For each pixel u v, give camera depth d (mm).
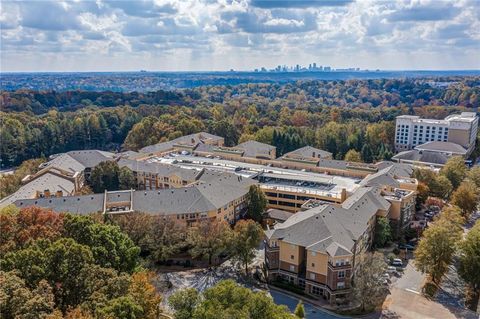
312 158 175125
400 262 106875
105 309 55531
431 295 93562
